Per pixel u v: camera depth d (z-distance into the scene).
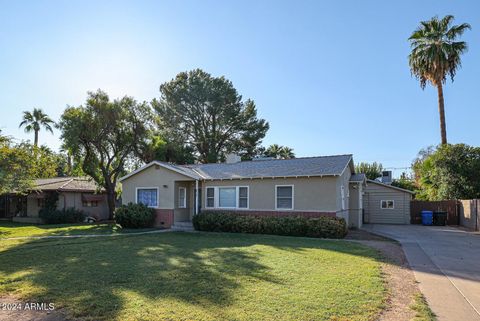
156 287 6.42
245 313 5.03
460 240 14.09
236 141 40.69
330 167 17.61
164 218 19.72
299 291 6.16
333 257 9.66
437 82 26.28
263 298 5.74
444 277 7.59
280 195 17.89
